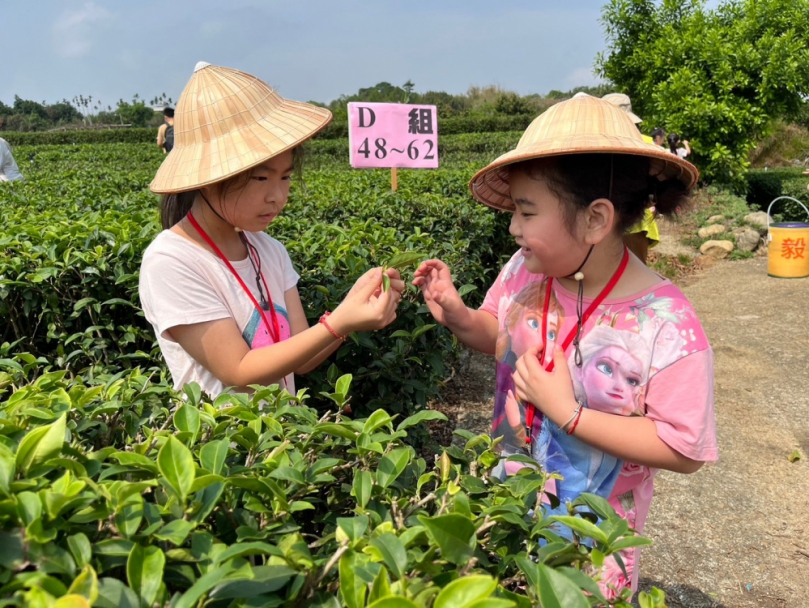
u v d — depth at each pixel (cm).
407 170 834
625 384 156
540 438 170
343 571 82
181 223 199
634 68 1304
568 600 84
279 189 191
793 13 1159
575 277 160
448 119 2514
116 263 297
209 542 91
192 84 190
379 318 178
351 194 549
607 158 149
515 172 158
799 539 306
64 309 305
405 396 291
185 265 188
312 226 404
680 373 150
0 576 78
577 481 164
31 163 1306
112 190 613
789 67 1109
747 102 1170
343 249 311
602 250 159
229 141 183
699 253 873
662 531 312
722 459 373
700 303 676
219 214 191
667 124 1191
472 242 479
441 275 196
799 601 270
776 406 435
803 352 521
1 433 112
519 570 107
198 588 76
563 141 148
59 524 87
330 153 1884
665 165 163
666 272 802
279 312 212
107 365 297
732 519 321
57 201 523
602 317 161
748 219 930
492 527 111
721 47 1166
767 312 629
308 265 301
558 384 154
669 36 1234
